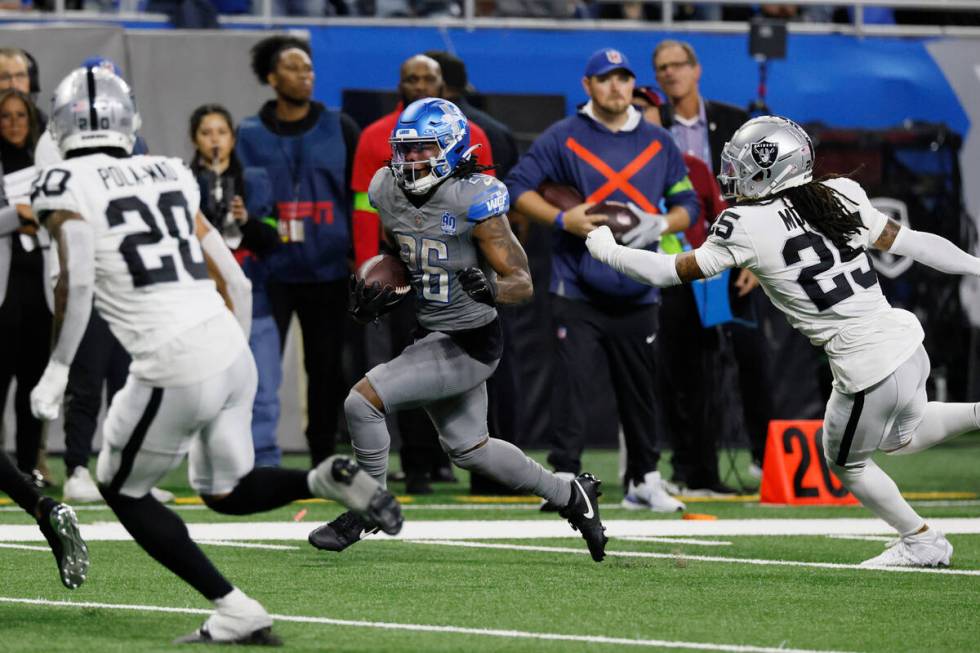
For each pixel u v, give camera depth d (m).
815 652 16.44
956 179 46.88
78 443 32.19
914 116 47.31
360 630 17.53
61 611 18.78
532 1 48.78
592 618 18.42
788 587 21.05
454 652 16.19
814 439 33.25
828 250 22.47
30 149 32.03
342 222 33.66
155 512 16.61
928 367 22.86
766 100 46.62
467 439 22.06
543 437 43.81
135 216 16.50
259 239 32.28
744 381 34.59
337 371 34.03
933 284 46.25
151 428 16.33
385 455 22.31
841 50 48.03
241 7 47.12
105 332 32.12
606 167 30.61
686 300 33.38
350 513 23.30
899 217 46.50
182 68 40.56
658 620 18.33
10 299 32.47
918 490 36.03
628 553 24.62
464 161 21.31
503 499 33.47
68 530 17.73
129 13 46.03
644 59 46.59
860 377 22.31
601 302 30.38
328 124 33.91
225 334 16.62
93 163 16.62
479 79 45.22
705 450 34.28
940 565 23.17
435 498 33.62
